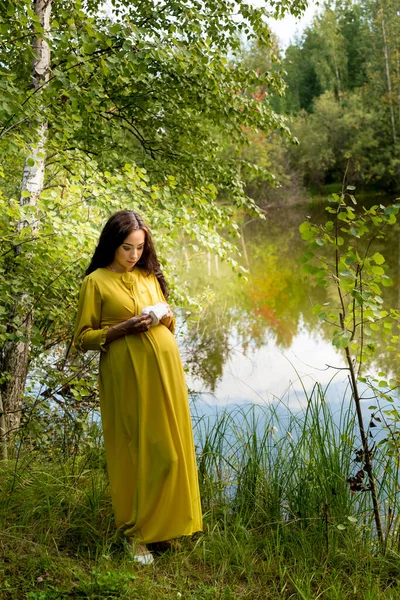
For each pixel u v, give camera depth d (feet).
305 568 9.37
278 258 63.36
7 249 13.91
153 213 15.71
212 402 21.38
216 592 8.84
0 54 14.85
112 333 9.78
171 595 8.71
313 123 135.13
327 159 131.23
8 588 8.57
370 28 133.80
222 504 11.80
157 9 18.70
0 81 12.39
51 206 13.04
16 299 13.82
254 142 117.19
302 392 22.34
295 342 31.14
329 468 11.18
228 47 20.45
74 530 10.34
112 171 19.11
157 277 10.80
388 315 9.99
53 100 13.24
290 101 161.27
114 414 9.99
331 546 9.96
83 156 15.69
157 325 10.14
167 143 21.06
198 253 21.95
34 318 16.38
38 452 13.62
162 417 9.78
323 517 10.54
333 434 11.71
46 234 13.23
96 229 14.25
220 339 31.63
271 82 20.07
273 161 124.67
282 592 8.95
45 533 10.23
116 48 15.84
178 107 19.75
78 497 11.25
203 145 21.22
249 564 9.60
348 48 159.33
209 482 12.04
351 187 9.78
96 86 14.67
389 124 129.80
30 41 14.88
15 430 14.70
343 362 26.84
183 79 18.40
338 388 22.36
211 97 18.85
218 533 10.42
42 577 8.86
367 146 128.06
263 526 10.65
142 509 9.70
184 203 17.46
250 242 78.33
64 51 13.53
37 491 11.38
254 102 19.54
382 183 134.82
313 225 9.84
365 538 10.35
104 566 9.29
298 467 11.71
